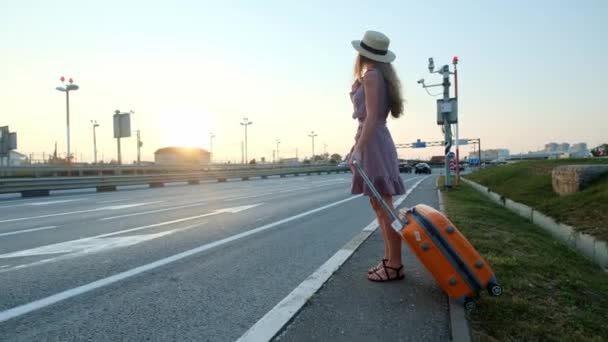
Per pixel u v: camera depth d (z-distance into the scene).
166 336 2.46
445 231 2.75
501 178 15.80
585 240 5.70
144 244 5.20
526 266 3.84
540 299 2.99
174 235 5.86
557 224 6.86
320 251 4.77
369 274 3.53
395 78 3.30
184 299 3.11
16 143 26.73
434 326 2.54
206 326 2.60
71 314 2.81
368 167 3.21
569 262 4.72
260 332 2.47
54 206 10.80
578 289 3.38
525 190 11.12
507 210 10.28
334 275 3.70
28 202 12.29
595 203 6.80
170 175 24.16
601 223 5.93
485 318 2.58
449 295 2.76
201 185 23.53
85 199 13.23
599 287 3.58
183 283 3.52
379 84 3.13
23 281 3.58
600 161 13.27
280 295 3.20
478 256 2.73
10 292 3.28
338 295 3.13
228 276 3.73
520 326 2.47
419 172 53.31
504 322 2.53
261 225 6.84
